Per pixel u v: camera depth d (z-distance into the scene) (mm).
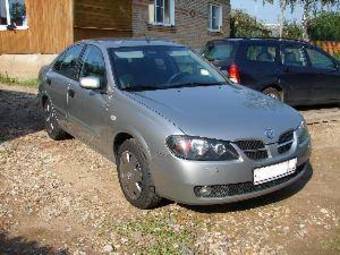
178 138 4348
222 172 4281
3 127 8461
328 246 4289
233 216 4809
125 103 5055
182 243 4281
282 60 9586
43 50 14328
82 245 4277
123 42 6113
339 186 5637
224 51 9406
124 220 4707
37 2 14188
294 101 9844
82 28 13992
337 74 10344
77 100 6125
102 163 6359
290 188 5551
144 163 4676
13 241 4352
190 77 5805
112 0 15273
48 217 4812
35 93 12266
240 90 5641
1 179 5844
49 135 7547
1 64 15273
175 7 19266
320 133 8031
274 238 4418
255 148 4441
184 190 4332
